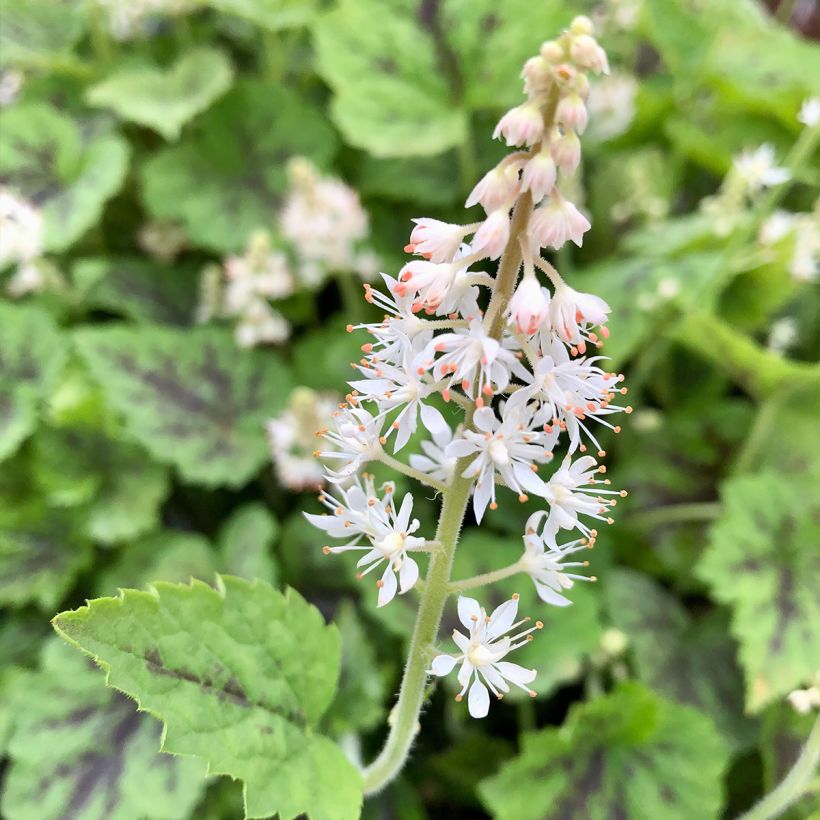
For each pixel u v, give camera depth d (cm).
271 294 16
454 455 7
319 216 16
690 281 16
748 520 14
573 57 6
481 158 19
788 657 12
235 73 22
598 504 7
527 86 6
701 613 15
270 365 17
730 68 20
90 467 15
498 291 7
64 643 13
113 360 16
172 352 16
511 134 6
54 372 16
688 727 12
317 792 9
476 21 18
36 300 18
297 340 19
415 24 18
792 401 16
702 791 11
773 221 16
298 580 15
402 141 17
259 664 9
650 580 15
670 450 17
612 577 15
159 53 22
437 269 6
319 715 9
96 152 18
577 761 12
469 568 14
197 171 19
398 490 14
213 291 17
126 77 19
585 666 14
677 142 20
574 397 6
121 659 8
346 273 17
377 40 18
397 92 18
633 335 16
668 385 18
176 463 15
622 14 20
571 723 12
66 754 12
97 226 19
